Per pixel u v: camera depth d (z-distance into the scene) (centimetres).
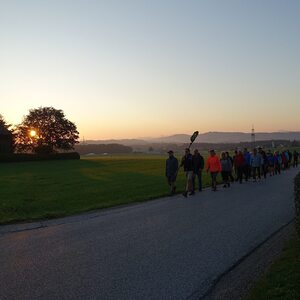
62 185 2470
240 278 726
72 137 9769
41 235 1100
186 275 738
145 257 854
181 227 1162
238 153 2597
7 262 830
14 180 2844
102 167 4544
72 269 778
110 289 671
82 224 1255
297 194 790
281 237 1009
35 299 630
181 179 2856
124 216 1388
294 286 596
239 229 1116
